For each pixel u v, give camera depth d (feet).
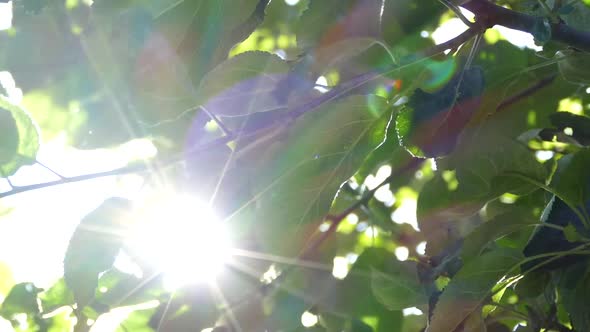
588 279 2.50
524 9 2.68
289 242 2.39
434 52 2.34
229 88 2.22
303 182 2.33
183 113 2.20
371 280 2.72
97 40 2.13
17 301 2.71
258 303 2.49
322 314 2.71
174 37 2.13
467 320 2.56
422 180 3.81
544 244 2.48
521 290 2.59
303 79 2.27
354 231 3.48
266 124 2.26
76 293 2.31
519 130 2.78
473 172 2.61
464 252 2.54
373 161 2.75
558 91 2.84
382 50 2.42
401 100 2.42
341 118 2.29
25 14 2.15
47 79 2.16
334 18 2.36
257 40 3.38
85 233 2.30
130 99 2.17
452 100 2.27
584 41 2.41
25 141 2.22
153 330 2.54
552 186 2.51
